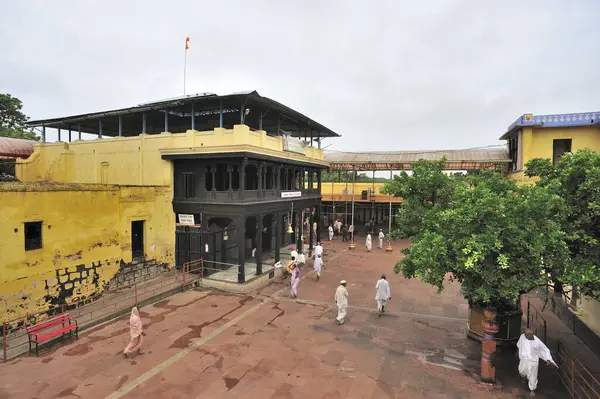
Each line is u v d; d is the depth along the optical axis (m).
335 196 34.44
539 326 12.38
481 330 11.06
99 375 8.91
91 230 13.72
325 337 11.50
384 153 32.97
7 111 34.88
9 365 9.27
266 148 17.48
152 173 18.42
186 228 18.19
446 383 8.87
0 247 10.65
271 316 13.30
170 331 11.71
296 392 8.41
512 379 9.08
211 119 22.05
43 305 11.97
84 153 20.70
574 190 8.68
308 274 19.73
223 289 16.50
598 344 10.27
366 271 20.45
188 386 8.55
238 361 9.82
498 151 29.11
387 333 11.86
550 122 22.38
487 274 8.15
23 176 21.91
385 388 8.62
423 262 8.95
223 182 19.23
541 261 7.75
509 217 7.96
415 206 11.37
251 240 22.56
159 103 17.78
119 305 13.45
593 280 7.52
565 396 8.31
